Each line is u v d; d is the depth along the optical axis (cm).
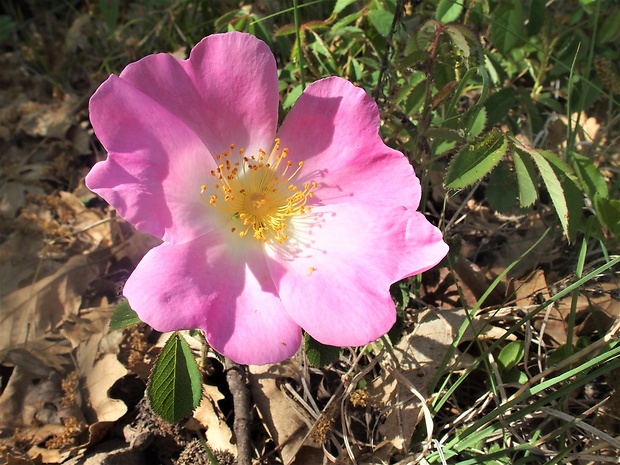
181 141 11
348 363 14
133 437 13
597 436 12
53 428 14
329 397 14
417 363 14
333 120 12
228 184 12
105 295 17
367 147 12
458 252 13
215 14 20
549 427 13
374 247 11
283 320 11
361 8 17
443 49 14
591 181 15
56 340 15
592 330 14
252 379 14
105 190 10
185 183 11
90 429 13
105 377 14
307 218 12
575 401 14
